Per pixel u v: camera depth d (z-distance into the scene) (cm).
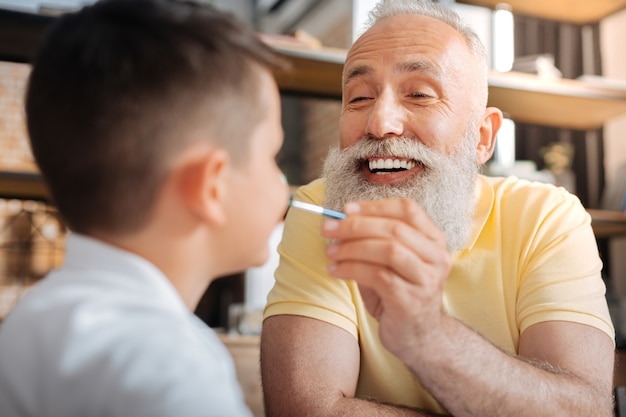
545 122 280
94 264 54
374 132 106
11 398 49
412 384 100
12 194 220
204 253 59
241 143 58
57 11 186
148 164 54
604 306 100
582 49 299
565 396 83
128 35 55
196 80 55
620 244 295
